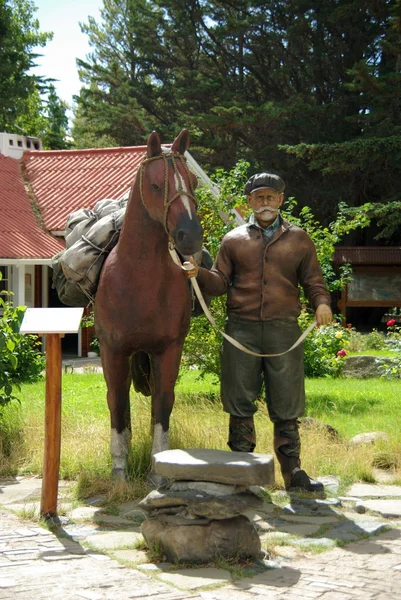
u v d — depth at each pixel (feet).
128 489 19.57
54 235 67.15
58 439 18.11
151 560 15.03
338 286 41.45
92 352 70.23
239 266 20.75
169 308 19.24
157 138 17.69
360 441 25.79
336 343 51.29
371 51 125.39
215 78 129.08
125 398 20.42
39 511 18.39
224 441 23.95
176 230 16.70
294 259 20.53
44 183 73.46
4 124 139.64
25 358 48.57
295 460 20.57
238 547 14.89
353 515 18.47
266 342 20.36
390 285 92.12
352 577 14.02
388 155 103.24
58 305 72.28
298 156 103.81
